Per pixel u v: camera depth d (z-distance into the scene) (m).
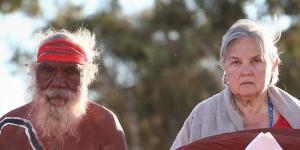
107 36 36.91
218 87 35.81
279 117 8.09
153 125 38.72
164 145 38.66
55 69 7.87
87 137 8.00
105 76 37.66
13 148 7.95
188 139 8.23
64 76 7.88
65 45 7.91
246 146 7.32
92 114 8.06
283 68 32.84
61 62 7.86
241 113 8.08
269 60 7.82
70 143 7.97
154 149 38.94
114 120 8.09
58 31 8.43
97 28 36.28
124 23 37.19
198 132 8.16
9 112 8.10
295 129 7.50
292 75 32.88
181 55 35.91
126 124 38.72
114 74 37.88
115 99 38.25
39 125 7.94
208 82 36.06
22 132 7.98
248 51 7.75
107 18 36.47
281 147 7.27
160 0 36.12
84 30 8.33
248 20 7.99
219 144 7.39
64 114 7.88
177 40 36.16
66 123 7.91
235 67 7.80
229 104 8.05
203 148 7.43
